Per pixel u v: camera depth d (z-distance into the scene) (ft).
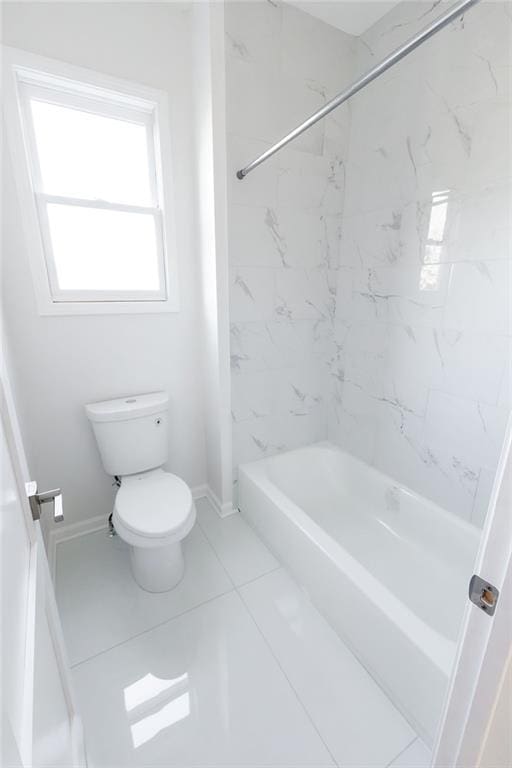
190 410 6.54
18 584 1.67
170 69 4.91
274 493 5.56
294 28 5.08
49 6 4.07
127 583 5.00
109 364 5.52
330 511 6.40
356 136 5.81
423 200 4.89
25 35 4.03
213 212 4.98
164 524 4.34
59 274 5.05
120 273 5.53
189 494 4.94
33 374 4.96
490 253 4.23
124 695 3.66
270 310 6.01
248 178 5.19
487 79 3.98
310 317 6.52
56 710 2.21
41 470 5.36
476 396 4.64
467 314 4.58
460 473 4.99
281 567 5.32
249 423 6.39
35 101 4.48
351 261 6.27
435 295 4.94
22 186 4.36
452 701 1.80
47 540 5.24
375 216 5.67
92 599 4.75
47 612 2.40
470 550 4.77
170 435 6.43
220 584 5.01
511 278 4.08
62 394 5.25
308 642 4.21
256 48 4.84
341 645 4.17
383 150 5.36
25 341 4.79
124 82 4.61
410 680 3.33
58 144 4.74
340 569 4.08
